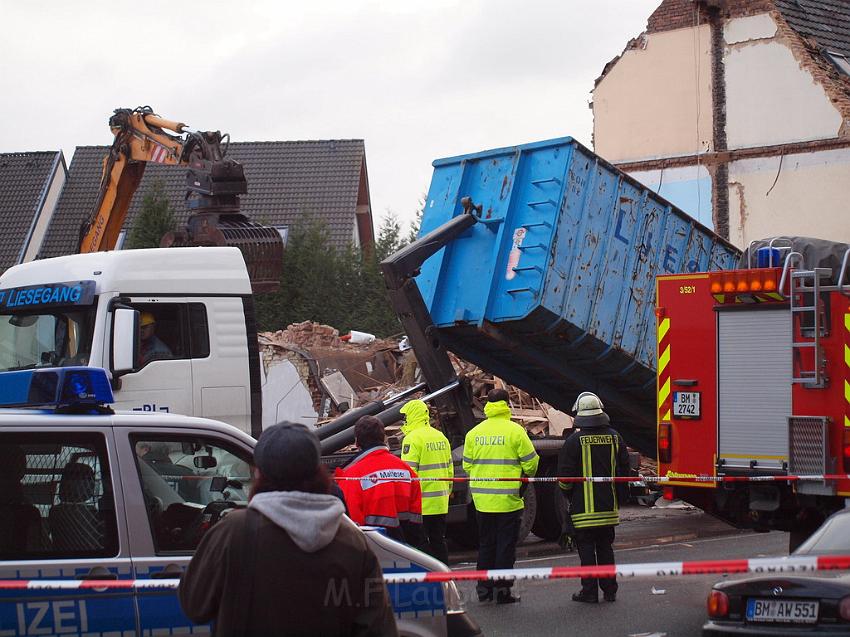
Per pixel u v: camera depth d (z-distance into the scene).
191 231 14.69
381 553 5.34
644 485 16.84
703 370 10.52
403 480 8.36
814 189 24.16
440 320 13.52
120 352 10.73
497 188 13.42
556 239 12.95
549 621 9.12
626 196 13.80
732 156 25.20
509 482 9.99
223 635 3.62
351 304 33.75
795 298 9.85
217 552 3.66
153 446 5.18
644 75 26.55
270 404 19.41
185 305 11.46
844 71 24.86
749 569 4.57
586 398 10.05
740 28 25.14
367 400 17.92
